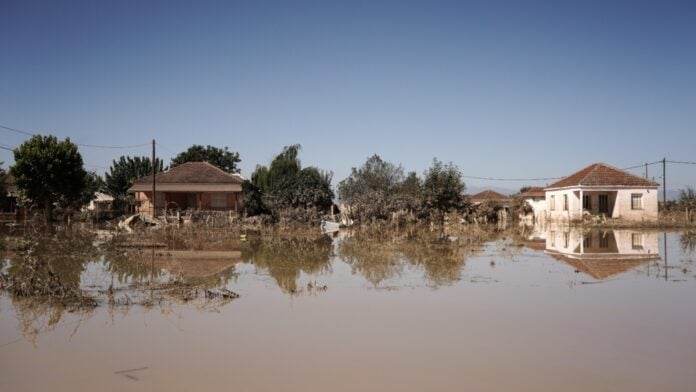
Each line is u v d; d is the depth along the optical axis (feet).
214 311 33.30
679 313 32.99
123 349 25.66
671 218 124.77
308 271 50.01
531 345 26.37
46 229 101.96
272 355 24.75
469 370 22.90
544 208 156.15
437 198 128.57
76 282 43.62
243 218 123.44
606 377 22.22
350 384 21.31
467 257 60.90
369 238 86.17
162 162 224.74
